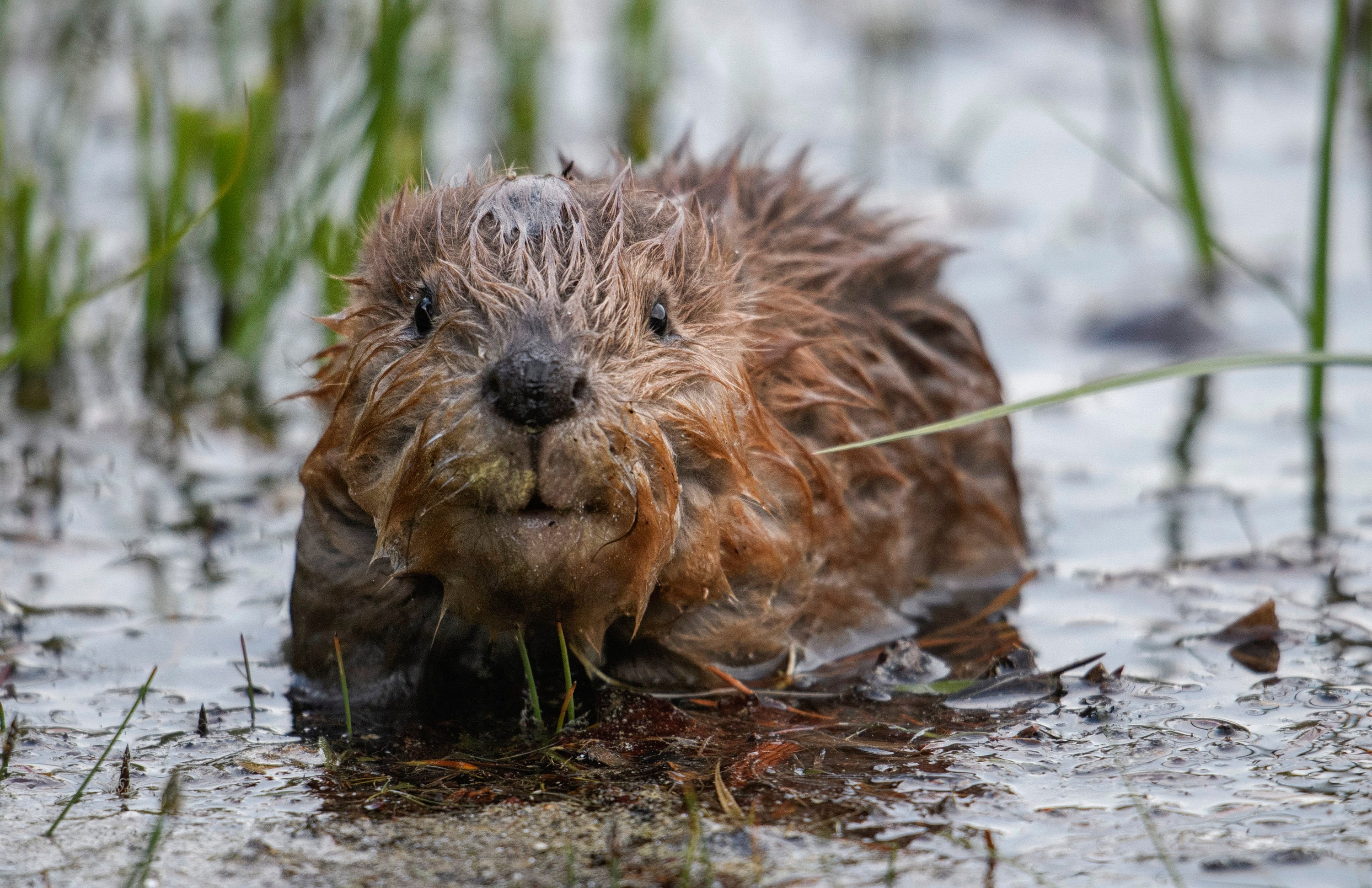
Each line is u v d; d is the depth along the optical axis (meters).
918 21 21.28
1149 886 4.79
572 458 5.36
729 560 6.39
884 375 7.76
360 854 5.02
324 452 6.29
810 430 7.07
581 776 5.66
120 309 11.77
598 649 6.03
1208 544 8.41
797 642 6.94
